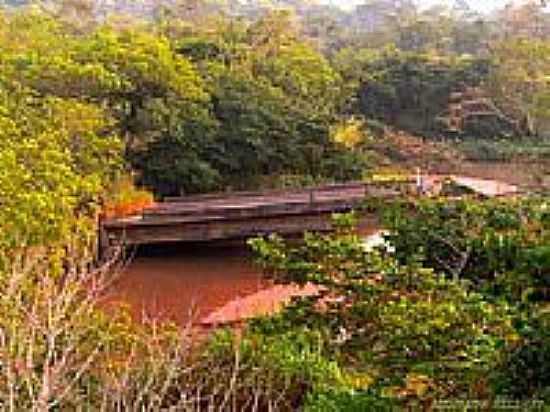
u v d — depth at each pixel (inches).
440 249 526.0
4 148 735.7
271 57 1638.8
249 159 1354.6
